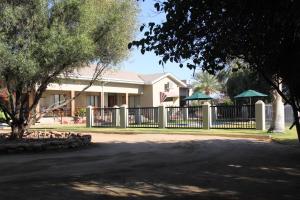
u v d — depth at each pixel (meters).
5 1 15.59
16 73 15.25
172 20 7.71
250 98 40.56
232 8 7.21
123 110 32.03
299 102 8.21
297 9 6.27
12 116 17.89
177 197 8.74
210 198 8.65
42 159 14.06
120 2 18.72
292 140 20.22
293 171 11.82
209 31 7.86
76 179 10.54
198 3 7.38
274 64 8.14
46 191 9.12
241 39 7.93
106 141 20.55
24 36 15.42
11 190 9.16
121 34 18.62
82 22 16.19
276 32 7.37
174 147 17.80
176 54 8.15
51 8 15.88
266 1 6.81
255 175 11.22
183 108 30.08
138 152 16.05
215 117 29.27
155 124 31.12
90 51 15.99
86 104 45.56
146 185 9.93
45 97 40.94
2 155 15.19
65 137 18.83
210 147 17.84
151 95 50.59
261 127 26.72
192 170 12.00
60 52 15.27
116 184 10.02
